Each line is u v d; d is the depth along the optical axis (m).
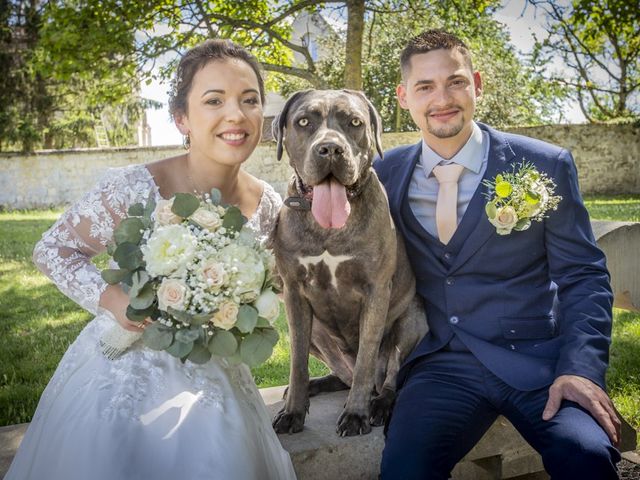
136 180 2.26
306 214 2.58
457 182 2.64
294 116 2.64
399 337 2.83
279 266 2.69
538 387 2.30
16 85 18.97
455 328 2.58
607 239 3.71
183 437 1.86
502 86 18.42
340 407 2.85
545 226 2.54
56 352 4.64
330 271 2.62
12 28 18.83
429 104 2.58
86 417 1.87
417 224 2.69
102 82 12.70
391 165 2.88
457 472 2.71
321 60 17.86
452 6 11.99
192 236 1.92
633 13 11.97
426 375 2.54
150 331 1.91
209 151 2.29
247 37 11.89
